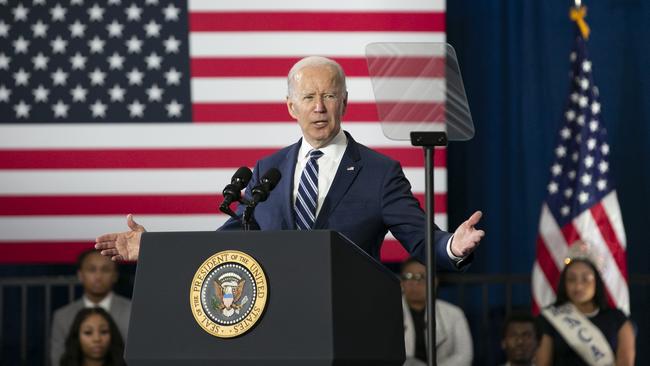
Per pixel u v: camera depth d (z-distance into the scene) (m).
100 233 20.70
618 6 22.42
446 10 22.31
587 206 20.77
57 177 20.73
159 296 7.53
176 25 20.92
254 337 7.29
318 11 20.62
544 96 22.30
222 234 7.50
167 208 20.67
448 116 8.83
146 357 7.45
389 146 20.22
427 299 8.24
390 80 8.88
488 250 22.25
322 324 7.21
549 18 22.34
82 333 19.00
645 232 22.27
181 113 20.78
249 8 20.75
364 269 7.59
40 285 22.12
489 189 22.23
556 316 19.97
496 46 22.30
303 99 9.65
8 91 20.95
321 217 9.45
